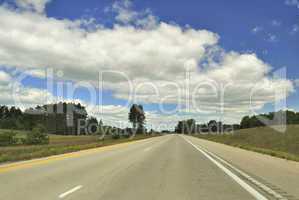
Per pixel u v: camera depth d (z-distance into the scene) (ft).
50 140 266.16
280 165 62.75
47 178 44.14
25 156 75.15
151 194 34.14
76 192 34.73
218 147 131.75
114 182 41.47
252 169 56.24
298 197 33.24
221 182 42.22
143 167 58.29
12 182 40.68
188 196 33.35
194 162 67.92
